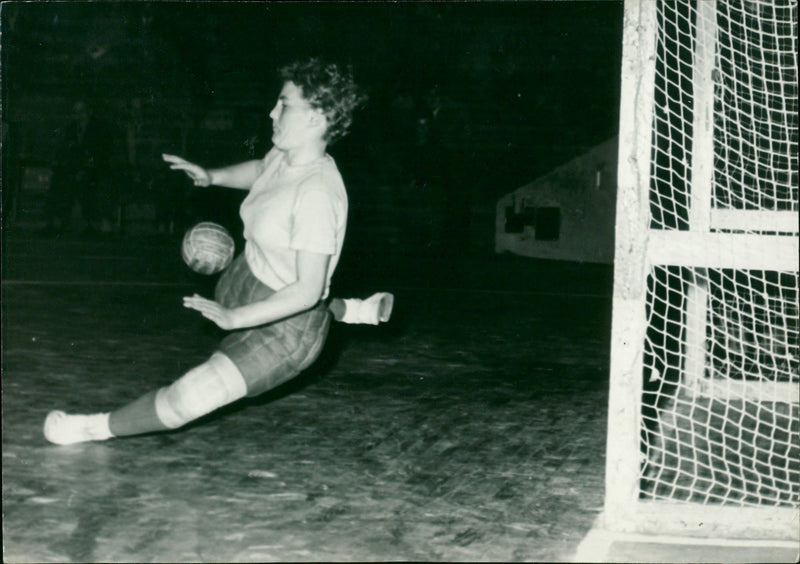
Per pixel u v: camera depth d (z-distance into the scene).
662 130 7.45
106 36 16.66
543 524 4.51
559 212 16.09
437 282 13.19
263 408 6.39
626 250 4.45
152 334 8.55
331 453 5.48
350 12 16.59
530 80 16.62
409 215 16.23
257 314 4.36
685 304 7.47
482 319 10.34
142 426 5.05
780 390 7.29
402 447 5.67
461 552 4.13
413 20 16.67
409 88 16.56
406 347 8.68
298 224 4.41
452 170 16.22
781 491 4.86
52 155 16.27
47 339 8.16
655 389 7.43
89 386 6.67
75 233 16.12
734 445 6.11
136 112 16.78
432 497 4.83
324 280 4.51
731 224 6.92
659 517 4.43
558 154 16.45
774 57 7.34
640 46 4.41
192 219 16.38
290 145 4.50
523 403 6.84
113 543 4.10
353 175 16.30
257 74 17.00
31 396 6.36
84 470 4.98
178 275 12.23
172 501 4.62
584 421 6.41
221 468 5.13
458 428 6.13
